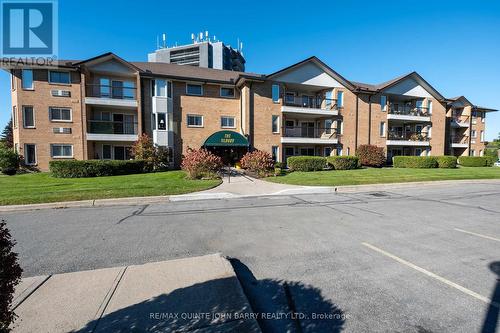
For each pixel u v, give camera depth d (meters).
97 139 21.45
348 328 2.78
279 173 19.12
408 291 3.54
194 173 16.45
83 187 12.63
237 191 12.71
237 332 2.58
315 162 22.19
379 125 30.02
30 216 8.02
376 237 5.87
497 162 36.19
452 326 2.81
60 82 21.12
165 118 22.75
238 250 5.10
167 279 3.68
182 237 5.93
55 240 5.75
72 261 4.60
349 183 14.65
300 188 13.28
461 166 31.00
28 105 20.39
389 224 6.96
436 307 3.17
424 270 4.19
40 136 20.62
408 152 33.56
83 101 21.19
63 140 21.06
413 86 31.83
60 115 21.11
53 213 8.43
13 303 3.07
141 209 9.02
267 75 24.75
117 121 22.62
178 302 3.09
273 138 25.20
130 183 14.05
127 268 4.07
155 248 5.23
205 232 6.30
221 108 25.19
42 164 20.69
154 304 3.05
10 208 8.91
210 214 8.22
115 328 2.62
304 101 28.80
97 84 22.12
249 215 8.06
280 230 6.43
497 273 4.09
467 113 39.38
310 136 29.44
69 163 16.67
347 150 28.27
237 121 25.75
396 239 5.73
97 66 21.61
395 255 4.81
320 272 4.12
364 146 27.33
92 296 3.24
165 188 12.51
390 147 32.72
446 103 33.94
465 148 39.25
